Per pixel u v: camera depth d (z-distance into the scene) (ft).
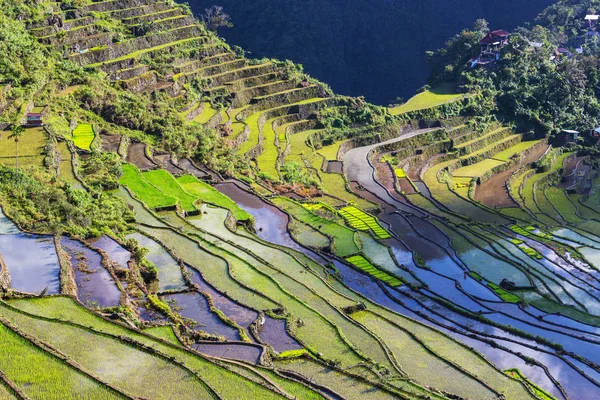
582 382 179.11
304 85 422.41
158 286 177.58
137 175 248.11
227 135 337.72
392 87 650.84
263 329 166.50
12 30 303.07
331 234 251.39
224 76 394.93
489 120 444.14
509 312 215.51
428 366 168.45
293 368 150.92
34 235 176.65
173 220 222.69
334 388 144.87
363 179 344.69
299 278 203.41
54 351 131.13
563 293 236.02
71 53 328.49
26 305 146.00
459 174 384.06
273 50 616.80
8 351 129.70
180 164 283.79
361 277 221.46
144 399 122.31
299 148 367.45
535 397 161.79
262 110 393.09
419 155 396.37
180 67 373.20
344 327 178.09
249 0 654.53
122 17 382.01
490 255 260.42
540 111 455.63
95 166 238.07
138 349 137.80
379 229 269.64
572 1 593.01
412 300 212.64
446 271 242.17
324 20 648.38
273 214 255.91
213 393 127.65
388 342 177.27
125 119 294.25
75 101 288.10
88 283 161.79
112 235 191.52
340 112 417.28
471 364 174.60
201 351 149.07
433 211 315.37
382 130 410.31
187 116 332.39
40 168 216.13
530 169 399.44
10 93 259.39
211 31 467.52
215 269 192.75
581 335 204.95
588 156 427.33
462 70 481.87
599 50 517.96
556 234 300.61
